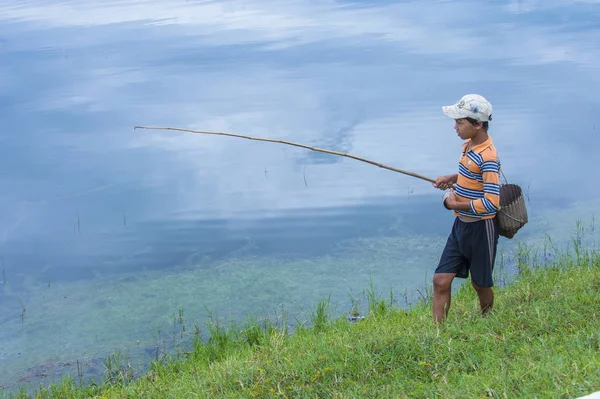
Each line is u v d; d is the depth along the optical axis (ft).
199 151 57.62
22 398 25.39
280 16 112.57
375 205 45.42
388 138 56.49
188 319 32.53
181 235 42.78
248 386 18.19
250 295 34.76
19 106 68.95
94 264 39.47
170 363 25.99
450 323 19.71
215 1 129.39
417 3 120.16
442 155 52.70
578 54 79.20
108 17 116.57
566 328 18.34
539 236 38.78
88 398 22.95
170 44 94.43
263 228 43.16
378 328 21.31
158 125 62.39
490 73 73.00
